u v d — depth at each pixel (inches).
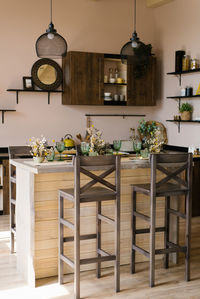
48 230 141.4
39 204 139.2
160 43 274.5
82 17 260.1
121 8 270.5
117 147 164.9
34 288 133.3
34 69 246.4
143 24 277.6
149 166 145.8
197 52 240.5
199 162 228.2
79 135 262.5
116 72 266.5
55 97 257.8
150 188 135.3
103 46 267.0
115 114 275.9
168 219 150.4
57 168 131.8
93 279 140.9
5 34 240.8
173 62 262.2
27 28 245.6
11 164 164.6
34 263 137.1
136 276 143.9
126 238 155.4
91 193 127.5
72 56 244.5
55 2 252.5
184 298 125.8
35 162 146.3
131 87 263.0
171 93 265.1
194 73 243.0
